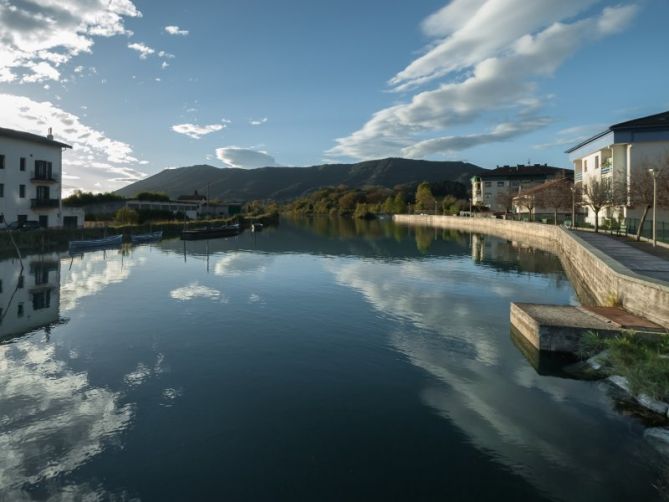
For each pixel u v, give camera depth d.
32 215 48.19
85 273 29.44
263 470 7.34
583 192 43.25
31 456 7.75
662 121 40.44
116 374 11.55
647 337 11.04
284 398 10.08
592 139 47.06
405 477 7.12
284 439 8.30
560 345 12.09
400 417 9.14
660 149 39.84
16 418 9.14
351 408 9.56
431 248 46.22
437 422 8.91
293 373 11.58
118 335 15.06
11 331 15.52
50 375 11.48
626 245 27.44
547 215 70.38
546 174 104.12
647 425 8.41
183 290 23.44
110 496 6.69
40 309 18.94
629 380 9.56
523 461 7.50
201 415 9.27
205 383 10.95
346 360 12.53
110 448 8.02
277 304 19.91
